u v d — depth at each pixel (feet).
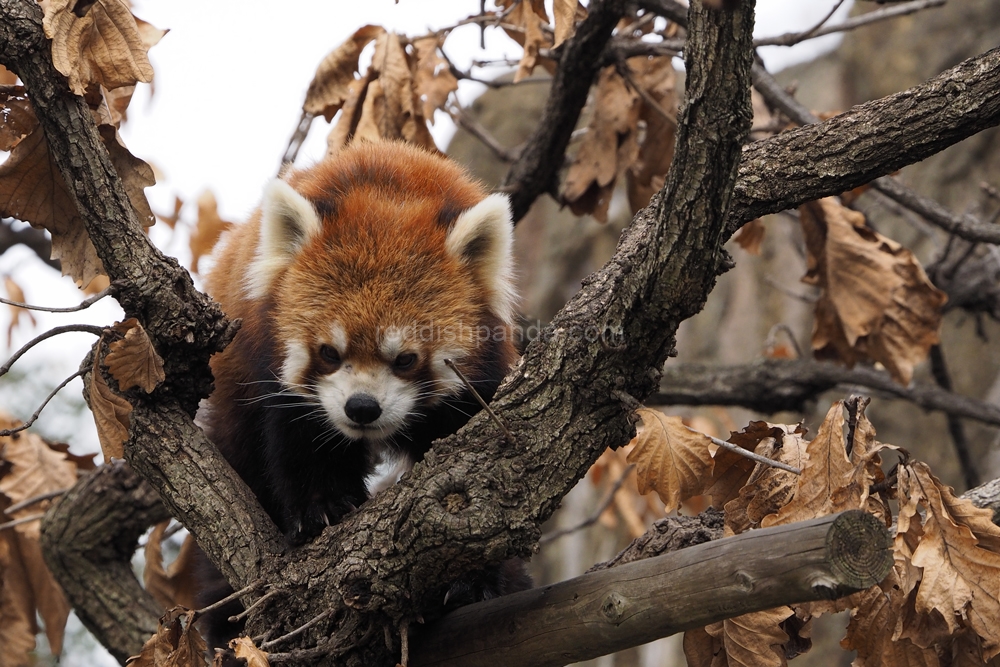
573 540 72.08
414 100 30.19
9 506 33.30
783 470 20.76
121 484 33.30
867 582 15.49
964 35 67.36
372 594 18.45
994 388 55.16
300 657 18.49
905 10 30.17
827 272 31.42
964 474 41.16
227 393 25.81
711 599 16.69
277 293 23.91
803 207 31.27
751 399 38.86
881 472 20.15
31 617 33.01
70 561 32.91
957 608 18.74
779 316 70.74
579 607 18.43
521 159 35.35
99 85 21.34
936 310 30.58
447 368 24.09
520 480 18.06
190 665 18.80
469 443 18.53
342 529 19.40
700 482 21.15
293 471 24.18
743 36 15.15
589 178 33.86
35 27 19.08
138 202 22.49
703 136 15.81
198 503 20.68
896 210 39.75
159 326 20.07
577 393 18.28
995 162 60.08
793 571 15.80
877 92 70.44
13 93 21.42
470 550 17.74
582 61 31.40
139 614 32.78
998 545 19.15
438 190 25.98
